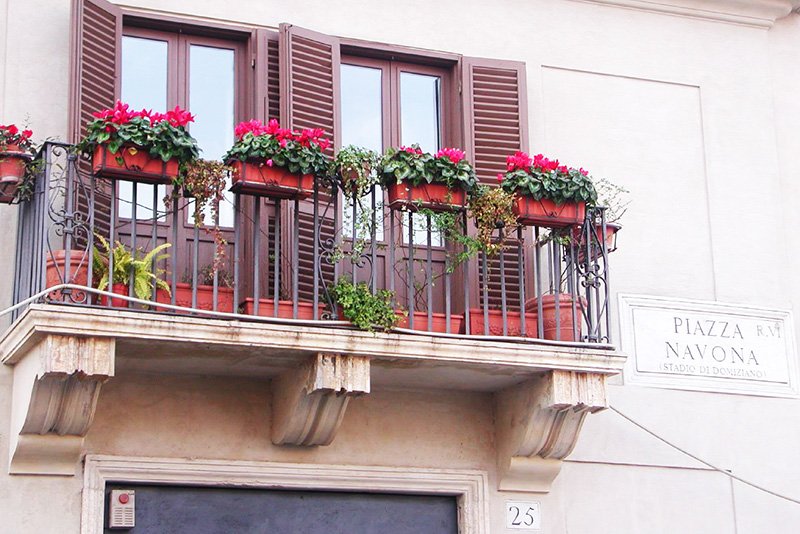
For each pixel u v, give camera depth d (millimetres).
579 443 10172
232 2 10086
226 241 9555
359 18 10484
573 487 10070
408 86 10570
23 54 9422
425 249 10039
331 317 8859
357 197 9188
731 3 11578
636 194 10891
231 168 8820
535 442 9586
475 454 9844
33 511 8578
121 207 9406
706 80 11383
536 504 9922
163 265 9359
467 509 9750
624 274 10641
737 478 10336
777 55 11742
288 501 9375
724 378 10656
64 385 8250
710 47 11492
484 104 10500
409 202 9164
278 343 8555
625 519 10133
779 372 10844
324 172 9016
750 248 11070
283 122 9719
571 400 9250
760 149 11375
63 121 9422
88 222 8609
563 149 10797
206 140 9867
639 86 11180
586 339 9422
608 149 10930
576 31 11117
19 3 9500
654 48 11312
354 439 9539
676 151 11109
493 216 9320
